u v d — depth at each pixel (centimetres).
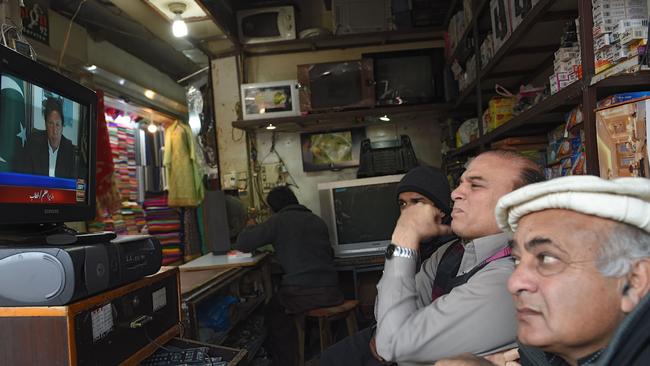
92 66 304
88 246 102
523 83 281
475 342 98
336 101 350
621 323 57
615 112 124
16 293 93
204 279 231
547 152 214
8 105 100
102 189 295
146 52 408
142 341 125
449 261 131
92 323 101
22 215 104
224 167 395
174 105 435
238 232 371
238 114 387
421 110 353
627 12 129
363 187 357
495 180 111
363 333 162
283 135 400
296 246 287
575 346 62
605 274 58
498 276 100
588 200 59
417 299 113
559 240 61
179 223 423
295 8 379
